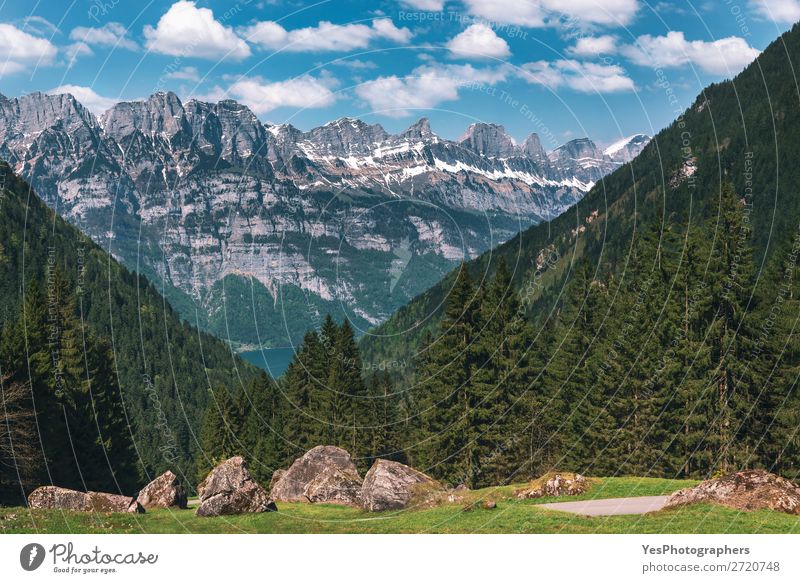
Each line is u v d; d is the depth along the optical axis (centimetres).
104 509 3603
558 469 6269
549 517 3288
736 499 3244
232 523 3466
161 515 3603
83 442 5725
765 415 5422
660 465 5734
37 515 3391
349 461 5294
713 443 5481
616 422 6056
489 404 6081
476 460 6034
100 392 6225
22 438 4634
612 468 6009
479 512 3547
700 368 5603
